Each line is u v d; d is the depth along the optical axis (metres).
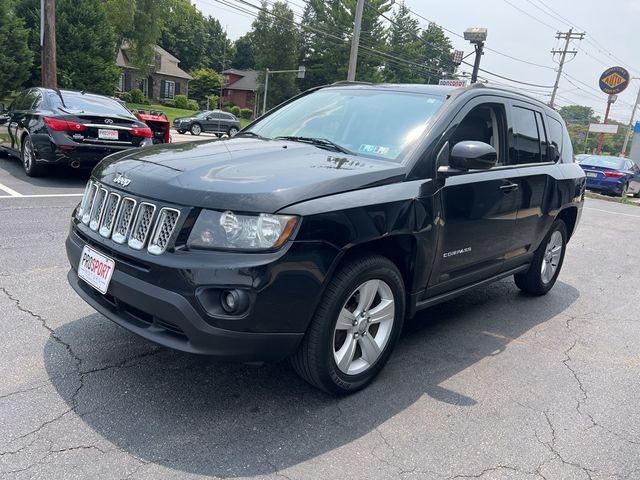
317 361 2.91
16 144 9.99
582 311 5.27
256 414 2.95
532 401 3.38
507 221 4.26
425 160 3.41
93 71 36.25
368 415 3.04
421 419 3.05
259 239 2.60
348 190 2.92
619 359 4.15
